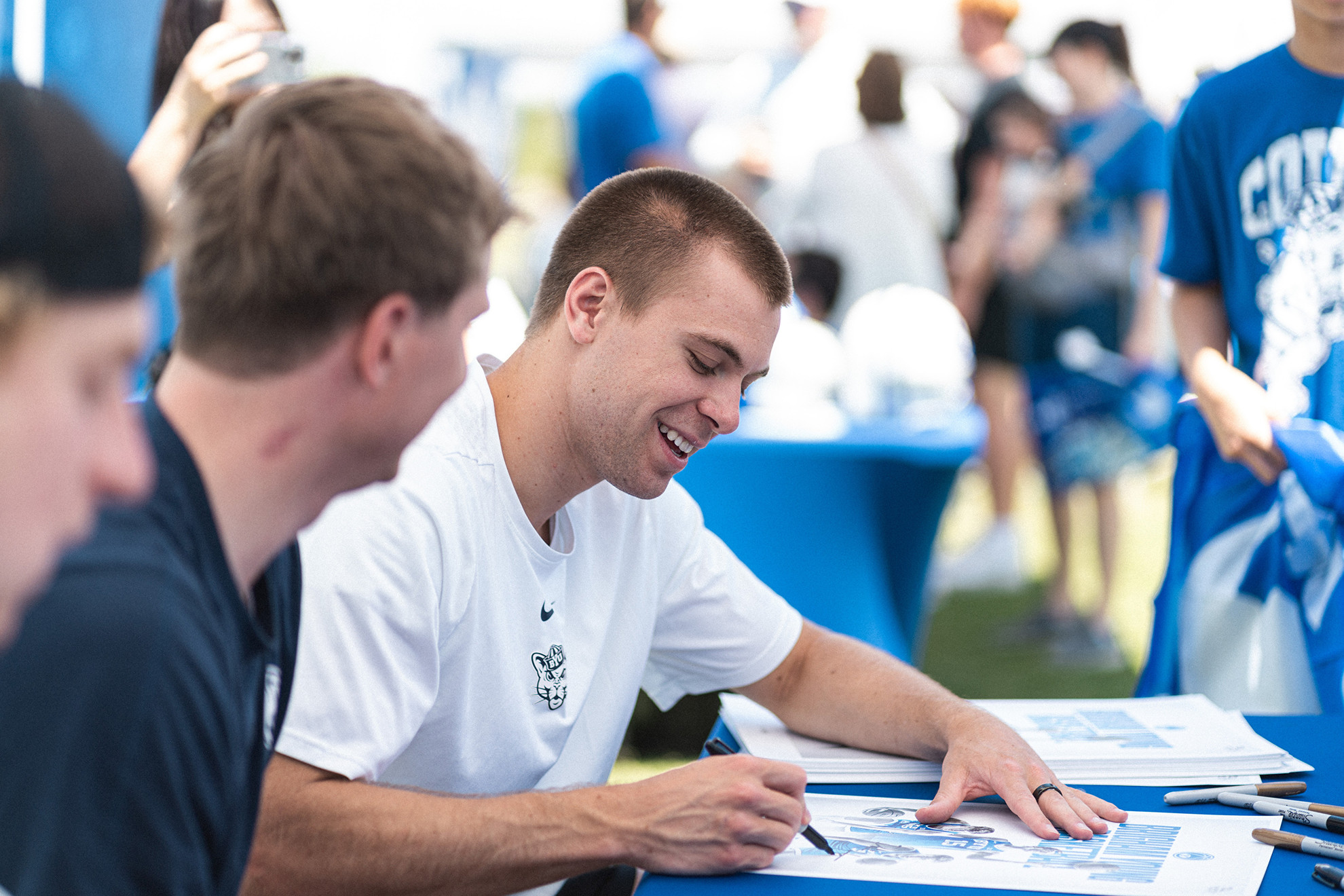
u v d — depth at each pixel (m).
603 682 1.51
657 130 4.89
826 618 3.22
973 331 4.96
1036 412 4.48
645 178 1.33
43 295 0.50
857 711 1.46
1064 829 1.20
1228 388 2.19
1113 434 4.38
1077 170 4.38
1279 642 2.15
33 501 0.52
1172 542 2.31
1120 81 4.39
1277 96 2.17
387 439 0.81
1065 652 4.32
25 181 0.50
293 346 0.75
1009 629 4.61
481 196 0.81
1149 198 4.37
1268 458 2.14
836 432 3.28
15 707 0.65
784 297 1.32
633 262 1.29
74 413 0.52
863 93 3.96
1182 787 1.33
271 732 0.92
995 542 5.25
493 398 1.36
